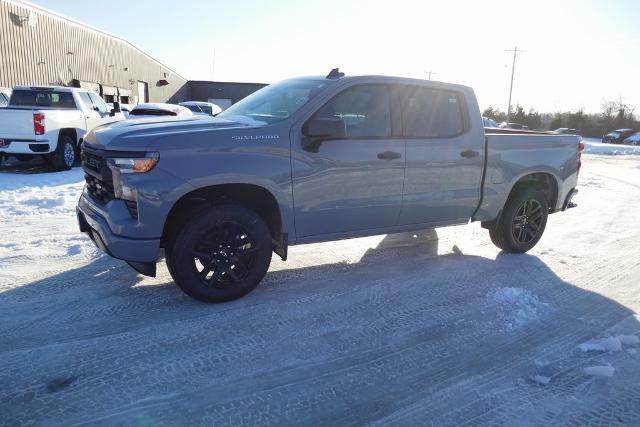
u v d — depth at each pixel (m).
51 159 11.03
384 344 3.56
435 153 4.93
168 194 3.65
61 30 23.64
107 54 29.31
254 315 3.93
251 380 3.02
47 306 3.92
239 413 2.70
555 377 3.21
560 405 2.89
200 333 3.58
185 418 2.63
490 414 2.79
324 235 4.50
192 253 3.84
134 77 34.44
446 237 6.68
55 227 6.23
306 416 2.71
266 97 4.86
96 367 3.07
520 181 5.87
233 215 3.94
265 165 3.98
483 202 5.41
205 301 4.03
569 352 3.55
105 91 29.34
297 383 3.02
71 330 3.54
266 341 3.52
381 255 5.72
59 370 3.02
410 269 5.25
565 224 7.91
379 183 4.62
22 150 10.52
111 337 3.46
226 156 3.83
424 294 4.54
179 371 3.07
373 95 4.61
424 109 4.93
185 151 3.71
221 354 3.31
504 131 6.70
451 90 5.13
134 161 3.59
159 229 3.68
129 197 3.64
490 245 6.36
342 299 4.34
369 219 4.69
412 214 4.95
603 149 35.72
